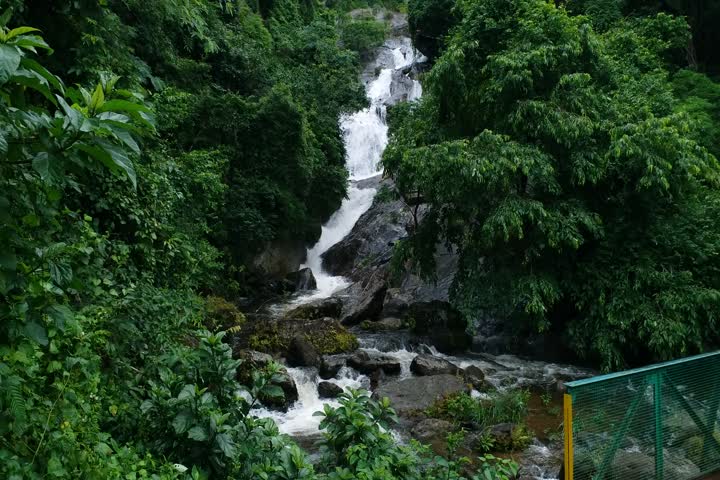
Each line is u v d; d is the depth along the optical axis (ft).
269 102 58.54
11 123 7.10
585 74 34.12
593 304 34.22
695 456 16.58
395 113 76.38
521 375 35.04
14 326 7.90
